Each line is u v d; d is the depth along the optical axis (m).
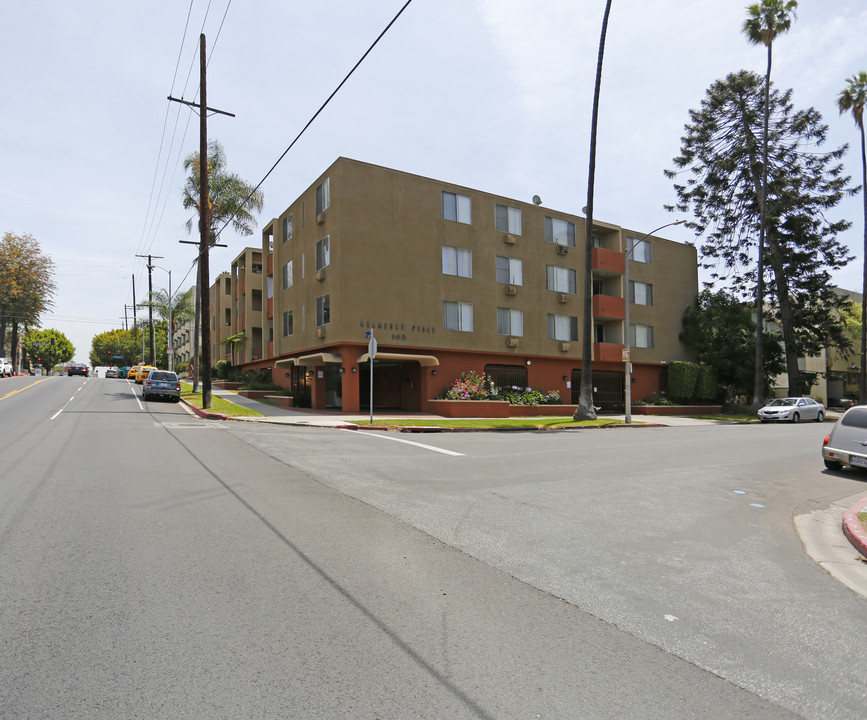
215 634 3.70
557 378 31.19
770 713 3.03
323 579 4.76
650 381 36.22
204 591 4.40
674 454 13.98
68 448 11.35
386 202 25.23
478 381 26.38
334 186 24.55
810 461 13.69
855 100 37.97
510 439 16.92
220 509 6.88
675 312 37.62
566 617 4.21
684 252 38.75
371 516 6.88
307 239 27.66
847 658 3.71
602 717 2.92
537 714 2.93
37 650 3.42
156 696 2.98
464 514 7.15
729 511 8.07
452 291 26.89
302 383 29.16
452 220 27.25
